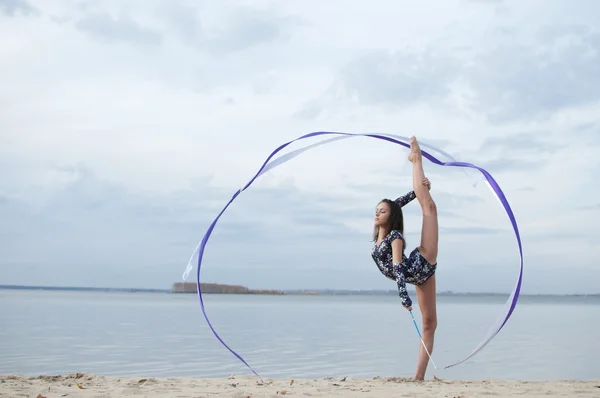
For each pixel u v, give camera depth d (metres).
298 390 4.59
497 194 5.43
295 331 20.53
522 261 5.40
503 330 23.12
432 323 5.59
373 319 31.72
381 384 5.10
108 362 10.66
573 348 14.77
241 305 69.94
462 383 5.27
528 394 4.55
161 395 4.25
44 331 18.53
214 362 10.91
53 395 4.20
